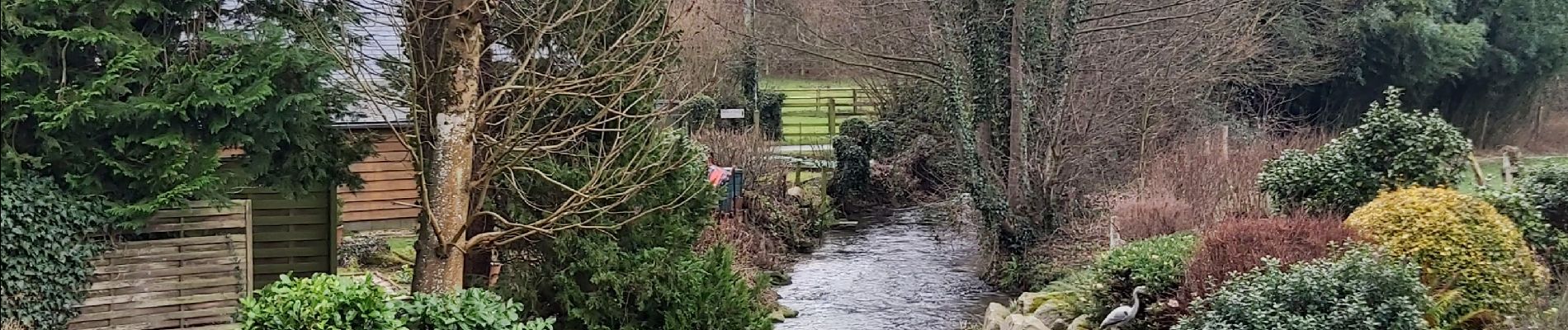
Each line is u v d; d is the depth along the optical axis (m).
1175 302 10.55
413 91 8.38
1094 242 17.83
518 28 9.08
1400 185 13.37
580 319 9.74
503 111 9.52
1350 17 28.81
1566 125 33.16
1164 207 16.14
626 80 9.63
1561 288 10.67
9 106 8.12
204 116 8.70
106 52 8.42
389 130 14.62
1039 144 18.83
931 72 23.50
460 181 8.62
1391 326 8.84
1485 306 10.18
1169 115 23.27
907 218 25.78
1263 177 14.54
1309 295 9.11
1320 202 13.70
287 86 9.02
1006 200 18.73
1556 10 30.66
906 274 19.56
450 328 7.62
